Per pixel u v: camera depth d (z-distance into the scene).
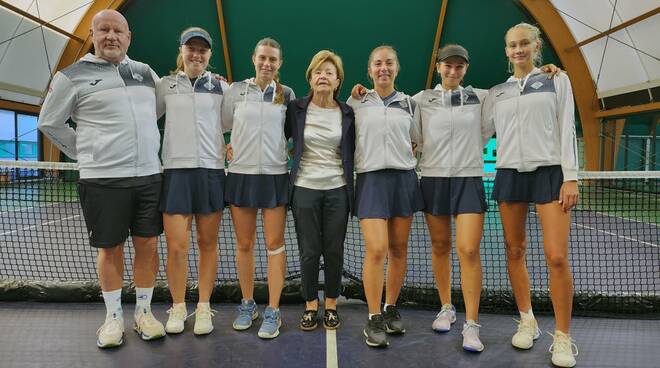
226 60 13.62
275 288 2.69
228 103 2.67
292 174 2.63
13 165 3.55
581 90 13.67
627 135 14.08
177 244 2.57
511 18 12.89
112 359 2.32
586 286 3.79
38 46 13.25
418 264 4.50
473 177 2.55
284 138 2.71
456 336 2.66
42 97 14.75
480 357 2.38
